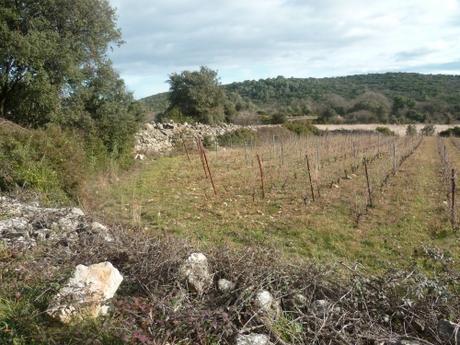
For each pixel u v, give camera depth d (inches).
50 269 175.9
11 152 369.7
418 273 173.9
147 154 916.6
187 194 490.6
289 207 415.2
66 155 416.5
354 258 279.7
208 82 1547.7
